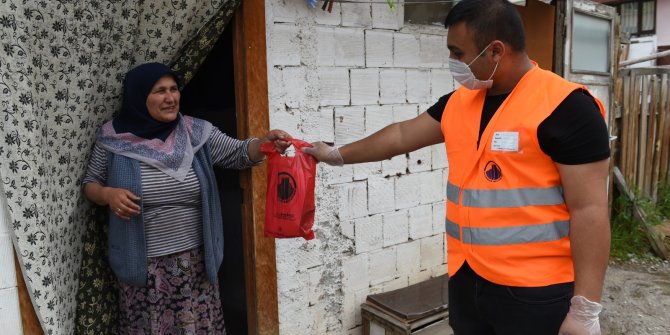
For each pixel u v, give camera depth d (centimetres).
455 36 167
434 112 207
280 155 230
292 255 285
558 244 165
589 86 491
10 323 200
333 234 304
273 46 265
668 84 628
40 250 197
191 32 236
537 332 169
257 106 259
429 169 352
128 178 208
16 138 188
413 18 333
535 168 162
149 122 215
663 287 464
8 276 198
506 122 165
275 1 263
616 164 591
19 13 185
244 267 275
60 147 210
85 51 210
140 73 210
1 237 195
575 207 158
